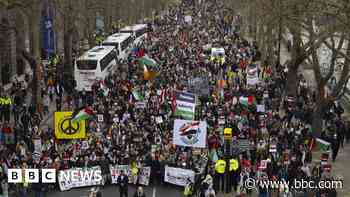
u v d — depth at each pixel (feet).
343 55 103.24
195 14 393.70
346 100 156.46
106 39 214.07
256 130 110.52
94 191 85.56
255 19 219.82
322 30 119.65
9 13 165.68
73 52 198.80
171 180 96.58
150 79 155.94
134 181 96.89
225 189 94.79
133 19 299.38
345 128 121.08
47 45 204.03
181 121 99.55
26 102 143.74
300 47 142.41
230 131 101.35
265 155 98.68
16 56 182.39
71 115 101.35
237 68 180.86
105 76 169.27
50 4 170.50
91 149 99.14
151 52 207.92
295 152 99.09
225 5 405.80
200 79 149.07
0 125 118.42
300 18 118.01
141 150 100.27
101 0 214.90
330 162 110.52
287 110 127.95
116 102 128.88
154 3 374.43
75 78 163.32
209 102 132.57
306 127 118.32
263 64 191.01
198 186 90.68
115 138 104.94
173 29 297.94
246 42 245.65
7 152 96.48
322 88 115.55
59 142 104.27
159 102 129.80
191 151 100.94
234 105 127.85
